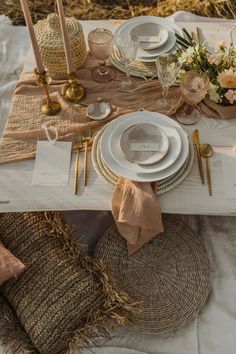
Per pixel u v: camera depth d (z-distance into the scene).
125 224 1.20
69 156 1.26
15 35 2.21
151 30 1.52
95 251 1.41
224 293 1.39
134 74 1.43
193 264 1.38
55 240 1.32
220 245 1.50
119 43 1.32
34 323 1.21
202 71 1.30
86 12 2.48
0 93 1.98
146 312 1.31
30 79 1.44
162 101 1.36
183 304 1.32
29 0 2.54
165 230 1.44
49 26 1.38
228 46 1.49
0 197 1.20
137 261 1.39
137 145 1.21
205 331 1.33
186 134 1.24
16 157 1.27
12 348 1.21
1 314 1.24
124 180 1.18
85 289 1.23
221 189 1.19
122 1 2.53
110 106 1.36
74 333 1.19
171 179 1.19
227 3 2.43
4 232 1.35
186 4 2.45
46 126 1.32
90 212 1.58
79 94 1.38
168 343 1.31
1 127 1.88
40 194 1.21
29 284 1.25
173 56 1.32
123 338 1.32
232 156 1.24
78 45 1.39
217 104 1.31
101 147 1.23
